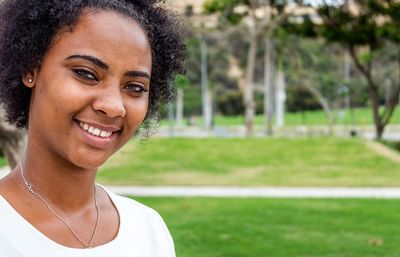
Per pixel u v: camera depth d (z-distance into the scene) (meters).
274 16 30.02
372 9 25.73
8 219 1.42
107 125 1.44
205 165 18.81
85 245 1.50
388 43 33.16
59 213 1.49
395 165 18.70
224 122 60.25
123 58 1.44
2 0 1.56
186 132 44.62
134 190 14.26
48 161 1.48
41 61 1.44
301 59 45.97
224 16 30.84
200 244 8.39
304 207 11.62
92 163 1.44
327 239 8.79
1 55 1.54
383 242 8.60
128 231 1.60
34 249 1.41
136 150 19.72
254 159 19.84
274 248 8.23
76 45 1.41
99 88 1.42
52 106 1.41
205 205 11.88
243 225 9.70
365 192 14.10
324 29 27.30
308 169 18.25
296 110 55.81
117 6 1.47
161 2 1.74
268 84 35.62
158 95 1.82
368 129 47.00
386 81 45.28
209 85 51.75
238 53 59.31
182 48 1.83
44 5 1.44
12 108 1.59
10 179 1.51
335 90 45.34
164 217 10.41
